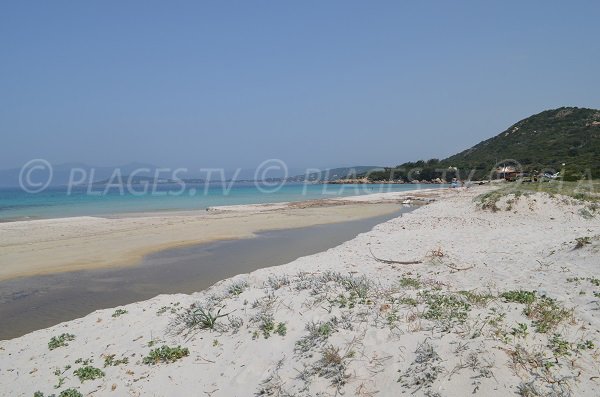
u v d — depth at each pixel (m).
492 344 5.04
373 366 5.11
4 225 24.72
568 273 8.98
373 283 8.38
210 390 5.35
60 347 7.08
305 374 5.18
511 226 18.81
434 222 21.52
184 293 10.80
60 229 22.98
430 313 6.06
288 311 6.73
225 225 24.33
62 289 11.63
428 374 4.70
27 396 5.64
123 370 6.00
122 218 29.11
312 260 13.22
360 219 27.16
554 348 5.00
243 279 10.38
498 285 8.41
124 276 12.84
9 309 10.10
